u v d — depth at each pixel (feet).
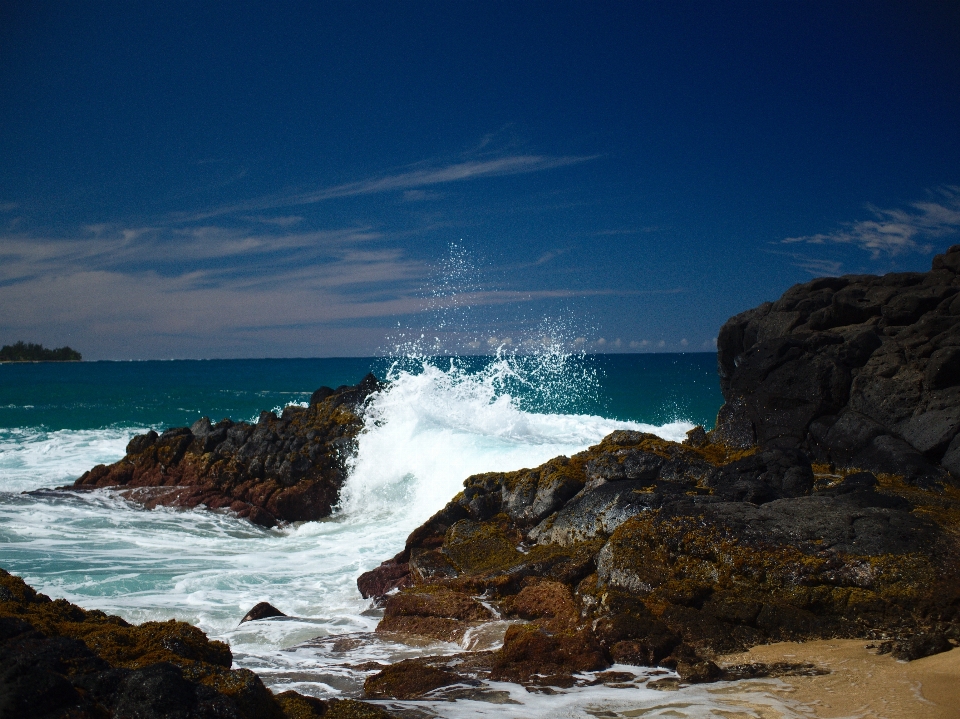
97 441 82.28
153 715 11.60
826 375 36.96
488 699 17.65
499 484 36.55
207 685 12.89
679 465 32.89
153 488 55.21
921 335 36.73
